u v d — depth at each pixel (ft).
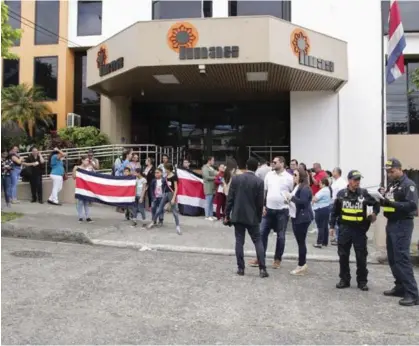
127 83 48.55
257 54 39.88
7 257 25.25
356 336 15.17
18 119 57.88
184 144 59.11
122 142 56.24
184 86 49.93
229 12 51.08
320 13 49.98
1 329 14.98
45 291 19.21
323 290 20.94
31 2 61.05
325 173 34.32
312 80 46.26
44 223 34.01
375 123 49.57
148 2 53.47
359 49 49.93
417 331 15.78
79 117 58.70
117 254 27.53
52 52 60.44
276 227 25.25
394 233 19.79
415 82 35.73
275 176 25.25
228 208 23.61
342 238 21.52
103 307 17.46
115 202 35.94
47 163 48.08
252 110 57.98
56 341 14.15
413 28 50.78
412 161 50.90
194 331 15.31
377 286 22.06
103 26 54.80
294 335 15.15
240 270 23.27
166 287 20.45
